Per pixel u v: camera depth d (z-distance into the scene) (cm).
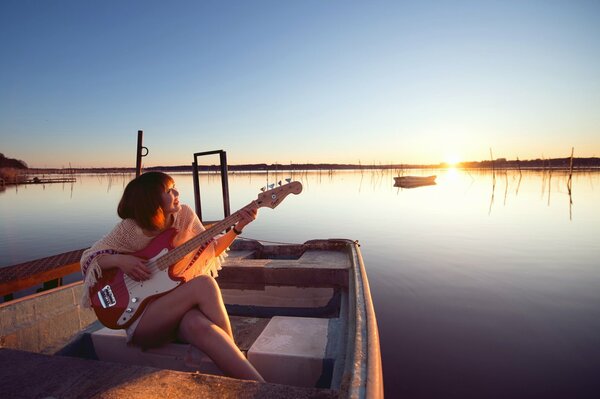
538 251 1026
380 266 887
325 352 191
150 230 191
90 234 1345
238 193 3509
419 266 880
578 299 641
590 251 1020
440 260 938
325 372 184
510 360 435
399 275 807
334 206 2433
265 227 1554
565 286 716
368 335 176
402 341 490
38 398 129
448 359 441
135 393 131
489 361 433
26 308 226
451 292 688
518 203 2438
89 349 223
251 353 193
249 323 253
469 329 524
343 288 342
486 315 576
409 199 2933
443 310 600
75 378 142
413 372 413
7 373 147
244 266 362
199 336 171
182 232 207
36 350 228
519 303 628
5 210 2170
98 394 130
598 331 510
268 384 135
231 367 164
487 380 393
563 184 4612
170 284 186
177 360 192
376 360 150
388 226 1533
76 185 5772
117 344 214
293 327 225
